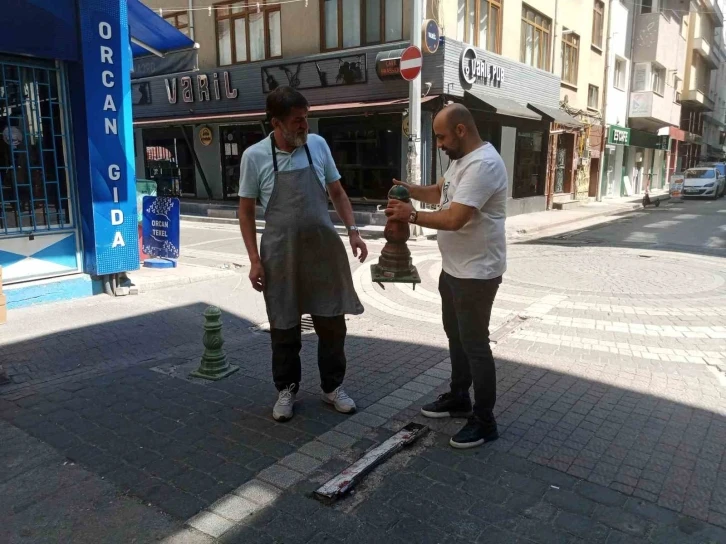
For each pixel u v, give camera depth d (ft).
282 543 8.31
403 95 43.65
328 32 47.80
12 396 13.26
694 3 112.78
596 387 14.11
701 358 16.38
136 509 9.07
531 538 8.44
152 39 26.40
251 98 53.16
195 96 57.52
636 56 89.51
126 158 21.53
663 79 98.07
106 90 20.54
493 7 49.60
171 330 18.45
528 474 10.11
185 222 53.42
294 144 11.01
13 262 20.06
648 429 11.84
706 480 9.94
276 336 11.88
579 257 33.76
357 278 27.81
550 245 39.45
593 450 10.95
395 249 10.89
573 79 68.90
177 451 10.84
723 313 21.26
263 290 11.74
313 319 12.26
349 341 17.92
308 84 48.78
